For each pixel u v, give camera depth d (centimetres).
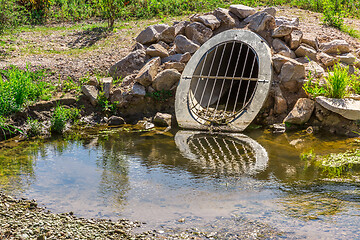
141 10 1664
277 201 538
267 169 655
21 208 523
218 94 1088
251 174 636
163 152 749
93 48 1263
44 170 665
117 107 980
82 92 987
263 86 901
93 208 529
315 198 543
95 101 962
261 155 724
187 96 958
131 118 975
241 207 525
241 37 1014
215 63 1104
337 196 546
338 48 1055
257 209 518
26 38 1384
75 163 696
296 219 487
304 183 595
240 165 676
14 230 461
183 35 1137
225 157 718
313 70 962
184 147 777
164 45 1130
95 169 668
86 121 941
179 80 998
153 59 1043
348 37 1202
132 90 977
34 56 1202
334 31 1229
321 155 715
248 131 877
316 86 895
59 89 1007
